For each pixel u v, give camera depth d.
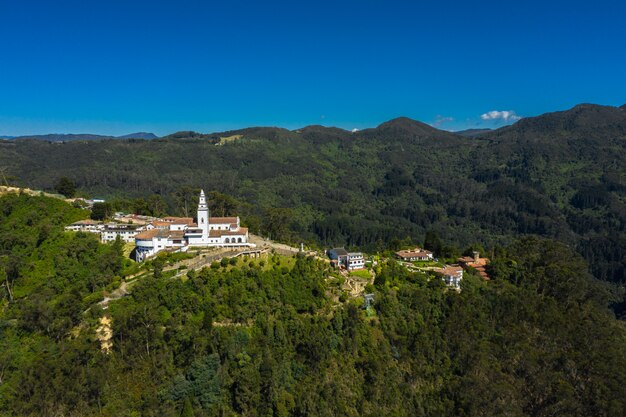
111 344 90.56
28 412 76.12
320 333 98.56
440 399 98.06
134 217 169.62
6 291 115.19
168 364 87.38
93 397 79.56
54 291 112.81
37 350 87.06
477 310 120.06
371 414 89.25
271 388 85.12
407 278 130.12
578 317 124.88
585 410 92.88
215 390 84.12
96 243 132.62
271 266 115.31
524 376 101.88
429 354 106.19
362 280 123.00
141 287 101.06
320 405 86.56
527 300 127.25
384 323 109.94
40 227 138.12
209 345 89.25
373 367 97.38
